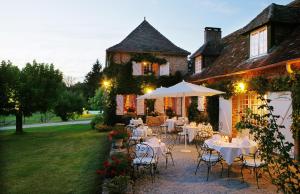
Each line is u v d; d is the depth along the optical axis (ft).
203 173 24.30
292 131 26.35
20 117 75.61
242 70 38.01
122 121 67.26
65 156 37.37
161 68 70.64
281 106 29.91
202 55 62.13
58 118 147.95
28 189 22.91
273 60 31.30
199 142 40.75
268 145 13.17
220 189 19.98
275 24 36.27
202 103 56.75
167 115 68.59
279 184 12.64
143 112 68.54
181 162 28.43
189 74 70.69
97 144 45.78
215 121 49.75
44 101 75.61
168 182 21.85
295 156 26.94
